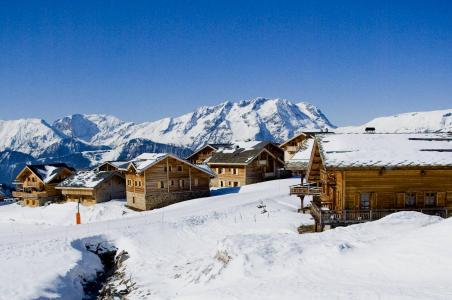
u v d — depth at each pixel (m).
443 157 32.56
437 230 20.75
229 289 19.36
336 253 21.83
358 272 18.62
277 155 76.69
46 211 60.41
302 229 35.03
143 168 52.91
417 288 15.09
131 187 57.56
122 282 27.42
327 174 36.25
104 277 29.89
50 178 69.62
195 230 37.00
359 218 32.03
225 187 69.62
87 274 29.09
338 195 34.84
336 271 19.39
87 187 60.28
